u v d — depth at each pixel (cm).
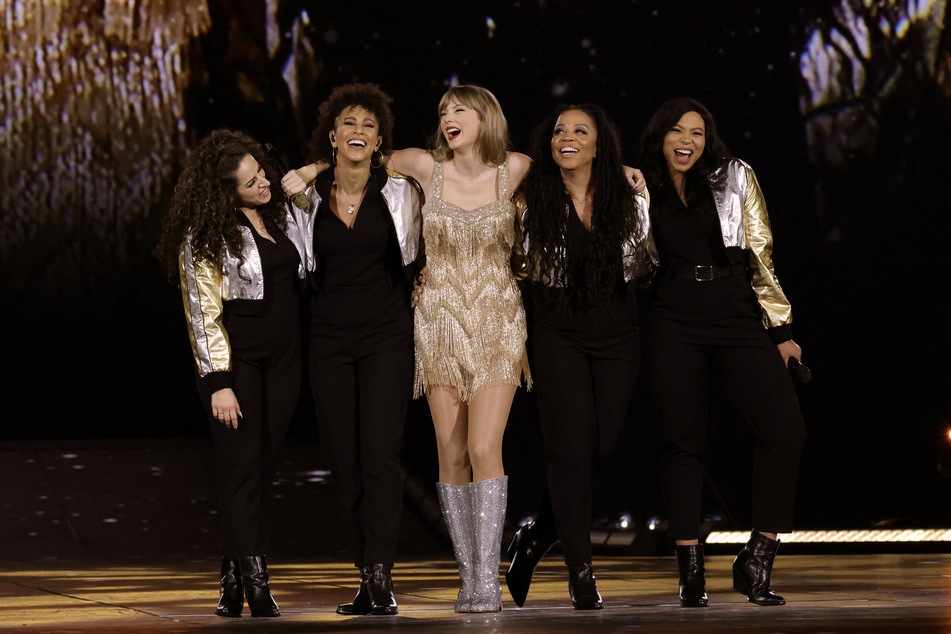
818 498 2766
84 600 1473
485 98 1398
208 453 3098
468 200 1398
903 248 2862
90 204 3472
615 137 1397
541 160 1398
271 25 3469
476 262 1388
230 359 1321
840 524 2678
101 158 3475
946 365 2858
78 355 3484
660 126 1431
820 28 2794
